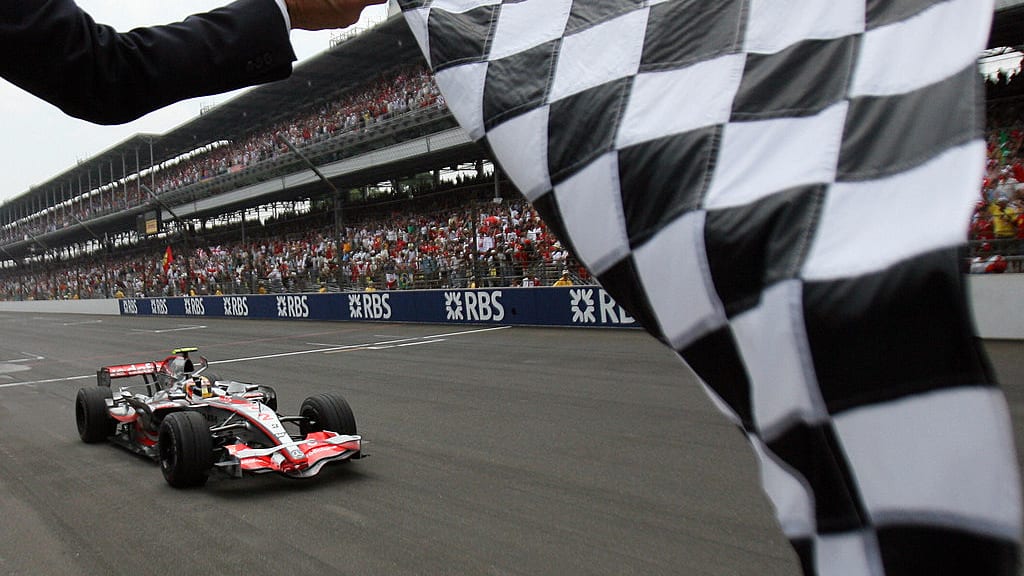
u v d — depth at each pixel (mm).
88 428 6844
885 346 755
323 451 5094
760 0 1030
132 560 3879
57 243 55312
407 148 21188
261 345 16016
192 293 32656
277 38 986
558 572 3379
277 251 29953
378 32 21938
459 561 3576
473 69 1141
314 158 26891
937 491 725
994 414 695
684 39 1044
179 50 920
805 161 889
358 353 13094
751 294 868
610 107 1029
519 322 16078
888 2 938
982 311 9766
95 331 24312
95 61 861
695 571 3299
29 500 5113
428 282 19859
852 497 786
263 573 3602
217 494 4988
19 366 14586
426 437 6258
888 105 866
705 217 914
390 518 4281
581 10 1123
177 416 5156
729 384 914
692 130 970
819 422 807
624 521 3969
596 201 1015
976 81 787
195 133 35344
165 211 39094
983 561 704
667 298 950
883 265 767
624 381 8367
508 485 4777
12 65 834
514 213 19938
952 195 748
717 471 4762
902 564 750
